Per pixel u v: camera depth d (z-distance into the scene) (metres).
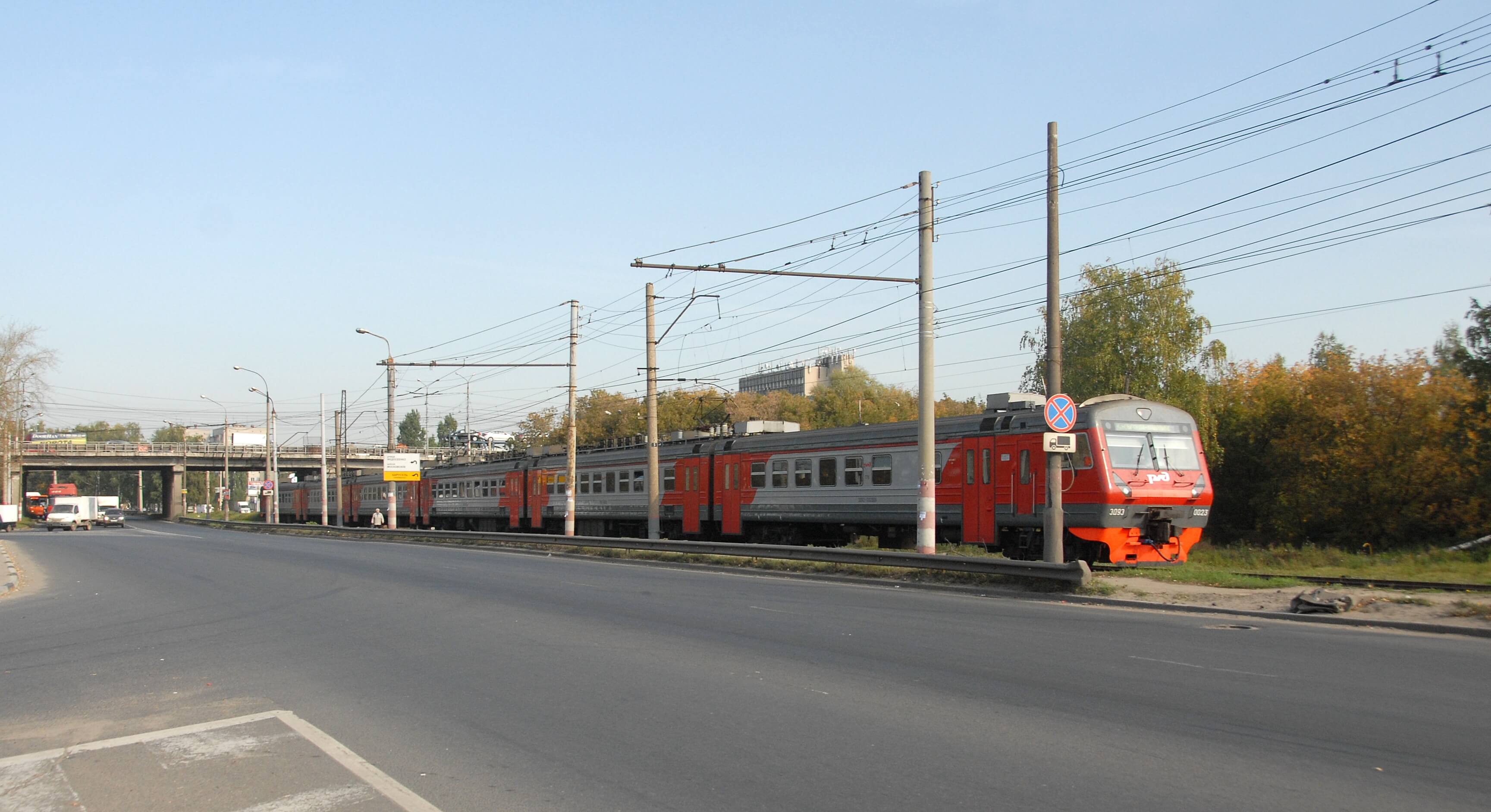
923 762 6.96
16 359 74.62
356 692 9.73
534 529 45.59
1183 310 37.94
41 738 8.20
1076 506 21.58
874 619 14.16
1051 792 6.25
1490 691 8.81
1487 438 27.41
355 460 101.88
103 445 90.38
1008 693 9.05
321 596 18.73
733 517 32.03
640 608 15.90
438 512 55.34
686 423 71.88
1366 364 30.70
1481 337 28.58
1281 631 12.55
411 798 6.41
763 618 14.43
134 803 6.43
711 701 9.02
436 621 14.82
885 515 26.55
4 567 28.41
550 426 80.94
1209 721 7.91
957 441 24.56
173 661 11.81
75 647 13.20
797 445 29.62
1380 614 13.41
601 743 7.65
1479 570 20.73
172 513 102.06
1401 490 28.83
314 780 6.85
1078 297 39.94
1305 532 31.16
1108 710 8.32
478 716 8.62
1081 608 15.46
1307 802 5.96
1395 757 6.84
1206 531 34.81
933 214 21.28
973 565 18.70
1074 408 18.94
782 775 6.74
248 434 121.69
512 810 6.16
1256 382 34.84
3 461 76.94
